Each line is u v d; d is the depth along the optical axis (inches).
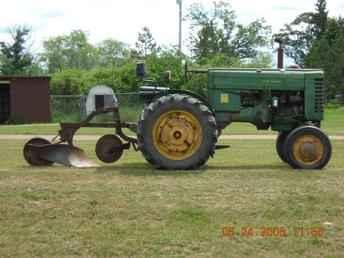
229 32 2723.9
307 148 425.7
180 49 1926.7
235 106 449.1
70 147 451.8
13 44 2193.7
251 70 454.0
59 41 3599.9
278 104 454.9
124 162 507.5
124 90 1736.0
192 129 416.8
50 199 307.6
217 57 2039.9
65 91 1883.6
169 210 292.7
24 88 1429.6
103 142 453.7
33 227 272.5
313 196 316.2
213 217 285.0
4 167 488.1
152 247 249.8
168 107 415.2
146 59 1745.8
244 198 313.4
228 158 577.3
